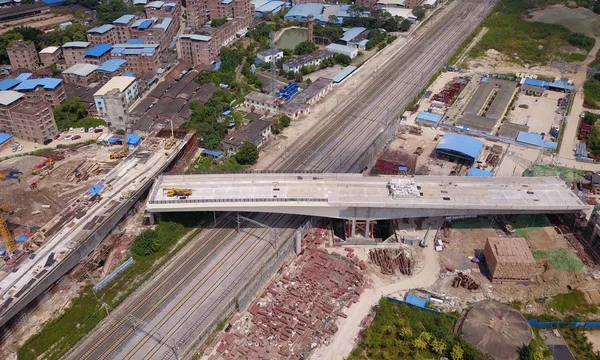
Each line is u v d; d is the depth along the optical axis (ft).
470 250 500.74
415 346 396.57
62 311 434.71
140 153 625.82
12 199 566.36
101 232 499.51
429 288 459.32
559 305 438.81
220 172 552.00
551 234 513.86
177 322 414.62
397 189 510.99
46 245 471.21
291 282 467.93
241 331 419.95
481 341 394.73
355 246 515.91
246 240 505.66
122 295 449.06
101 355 390.01
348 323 426.51
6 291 416.87
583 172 610.65
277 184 529.86
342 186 526.16
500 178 540.11
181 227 522.06
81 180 600.80
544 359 386.93
